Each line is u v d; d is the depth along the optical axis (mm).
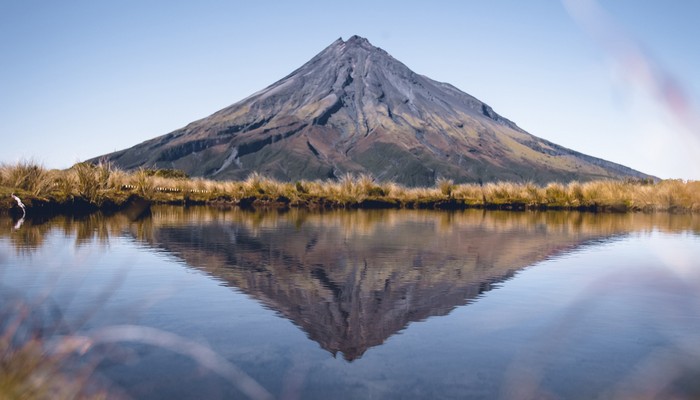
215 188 23531
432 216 14914
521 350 2818
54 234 7320
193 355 2666
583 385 2303
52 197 11664
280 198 20688
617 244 7672
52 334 2676
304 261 5734
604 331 3146
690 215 17297
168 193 20844
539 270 5297
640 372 2447
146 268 5016
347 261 5777
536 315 3547
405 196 23062
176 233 8328
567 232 9742
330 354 2734
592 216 16016
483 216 15297
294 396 2184
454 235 8906
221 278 4648
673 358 2625
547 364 2588
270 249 6668
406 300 3971
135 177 19000
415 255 6344
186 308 3596
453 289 4387
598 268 5438
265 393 2219
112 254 5785
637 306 3770
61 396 1858
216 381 2332
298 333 3098
